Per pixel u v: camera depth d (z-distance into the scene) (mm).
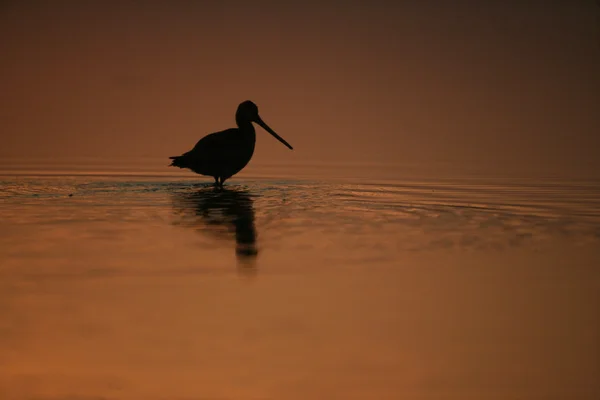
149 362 8773
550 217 15508
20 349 9070
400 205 16719
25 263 12211
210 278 11508
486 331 9586
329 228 14531
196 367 8648
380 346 9164
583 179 19922
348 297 10727
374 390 8195
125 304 10438
